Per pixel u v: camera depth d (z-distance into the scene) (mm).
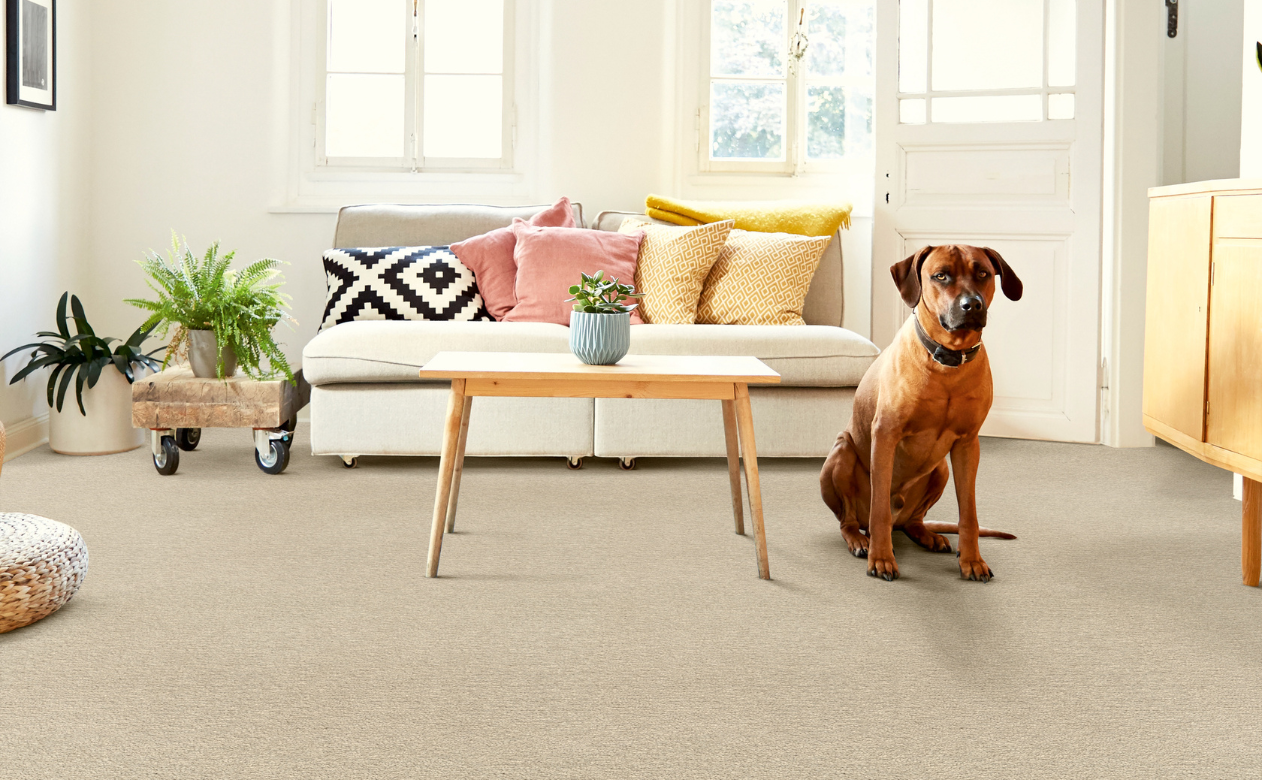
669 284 3717
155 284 4336
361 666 1763
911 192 4191
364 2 4512
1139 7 3887
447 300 3785
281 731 1510
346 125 4559
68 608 2041
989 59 4105
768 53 4617
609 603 2111
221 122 4344
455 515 2709
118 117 4301
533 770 1401
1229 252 2113
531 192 4574
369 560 2391
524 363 2334
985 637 1934
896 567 2297
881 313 4242
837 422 3479
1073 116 3980
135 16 4277
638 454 3457
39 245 3869
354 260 3850
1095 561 2443
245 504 2932
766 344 3391
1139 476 3443
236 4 4320
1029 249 4070
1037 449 3928
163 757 1424
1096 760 1444
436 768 1404
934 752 1465
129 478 3260
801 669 1772
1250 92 3057
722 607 2096
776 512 2916
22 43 3609
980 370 2236
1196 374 2246
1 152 3557
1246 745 1492
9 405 3668
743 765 1422
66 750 1439
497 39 4551
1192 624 2006
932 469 2416
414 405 3395
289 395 3447
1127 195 3953
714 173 4641
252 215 4383
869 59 4645
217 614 2016
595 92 4391
